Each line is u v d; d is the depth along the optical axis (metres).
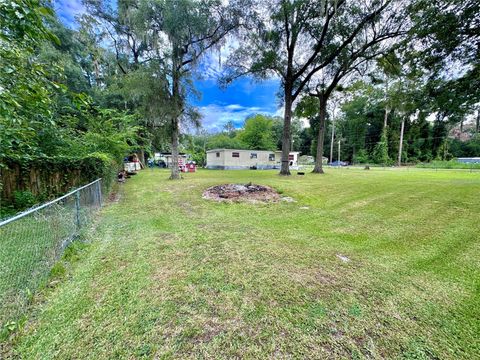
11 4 1.67
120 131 8.45
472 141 33.91
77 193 3.19
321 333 1.49
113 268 2.34
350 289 1.99
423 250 2.87
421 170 20.59
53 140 4.97
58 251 2.53
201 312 1.68
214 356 1.31
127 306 1.73
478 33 5.66
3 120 2.54
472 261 2.54
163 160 25.02
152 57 9.62
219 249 2.87
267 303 1.79
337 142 39.34
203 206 5.33
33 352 1.31
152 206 5.32
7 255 2.11
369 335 1.47
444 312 1.69
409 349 1.35
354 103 33.28
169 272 2.27
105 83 14.32
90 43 12.36
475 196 5.97
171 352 1.33
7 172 4.55
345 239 3.27
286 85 12.52
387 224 3.96
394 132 32.69
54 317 1.59
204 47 9.20
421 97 8.16
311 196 6.42
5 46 2.09
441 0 5.81
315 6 9.88
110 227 3.73
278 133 38.12
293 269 2.36
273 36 10.69
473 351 1.34
